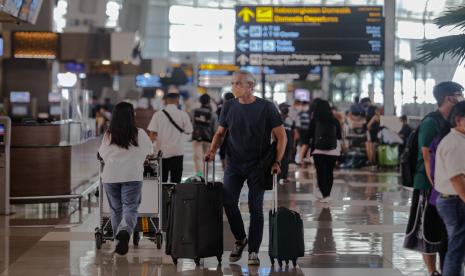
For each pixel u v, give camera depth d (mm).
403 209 15500
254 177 9680
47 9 36719
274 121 9648
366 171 25266
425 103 27266
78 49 30281
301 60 27719
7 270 9586
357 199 17266
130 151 10242
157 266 9828
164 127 13602
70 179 15594
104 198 11188
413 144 8312
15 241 11656
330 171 16734
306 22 27688
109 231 11109
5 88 37188
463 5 11648
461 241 7570
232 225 9953
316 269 9688
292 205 16188
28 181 15141
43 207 15734
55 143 15414
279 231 9648
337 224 13461
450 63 20109
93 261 10133
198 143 19609
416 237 8336
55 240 11711
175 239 9594
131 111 10320
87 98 21766
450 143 7418
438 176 7625
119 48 30188
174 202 9648
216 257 10289
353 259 10328
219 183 9680
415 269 9711
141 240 11812
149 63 41656
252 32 27734
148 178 11094
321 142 16531
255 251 9836
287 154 19234
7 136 14500
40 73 37281
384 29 27578
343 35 27594
